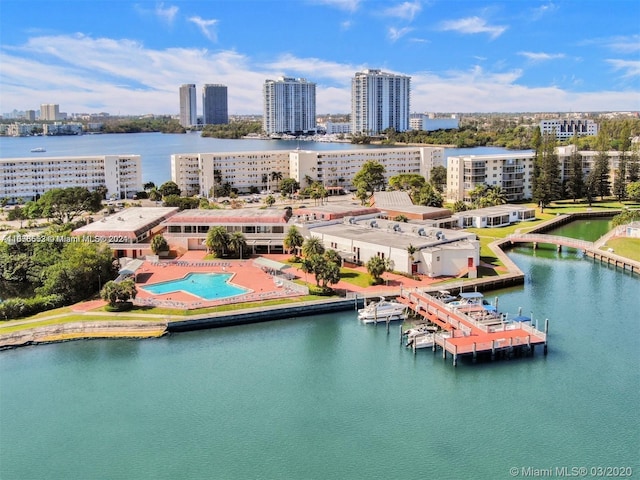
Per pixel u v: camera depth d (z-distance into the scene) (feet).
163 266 480.64
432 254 429.79
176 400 268.41
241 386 280.51
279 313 362.94
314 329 348.59
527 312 375.66
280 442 236.84
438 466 221.25
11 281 446.60
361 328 350.23
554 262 514.27
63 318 349.20
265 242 519.60
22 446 236.22
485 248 534.37
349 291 397.39
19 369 298.56
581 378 285.43
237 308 362.94
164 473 219.41
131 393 274.98
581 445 233.35
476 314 349.41
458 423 248.32
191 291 408.26
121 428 247.70
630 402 263.29
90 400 269.23
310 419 252.42
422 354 314.96
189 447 234.58
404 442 236.22
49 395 273.75
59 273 385.70
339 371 294.46
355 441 237.45
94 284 407.23
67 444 237.04
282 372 294.25
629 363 300.40
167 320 344.28
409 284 416.26
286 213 570.87
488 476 215.92
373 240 470.80
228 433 243.60
